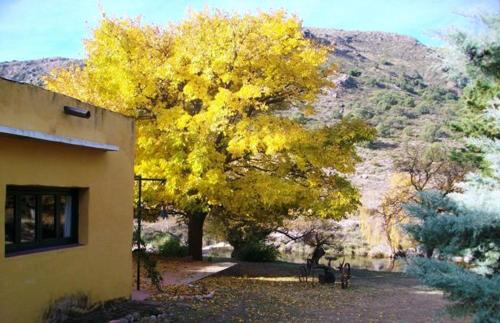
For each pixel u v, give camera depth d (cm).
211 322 942
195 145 1440
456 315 580
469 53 554
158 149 1534
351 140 1630
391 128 6159
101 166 950
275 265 1923
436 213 588
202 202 1547
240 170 1670
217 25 1563
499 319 523
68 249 846
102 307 916
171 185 1456
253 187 1526
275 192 1486
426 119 6669
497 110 621
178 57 1530
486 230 554
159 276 1227
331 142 1602
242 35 1493
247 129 1510
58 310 813
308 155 1531
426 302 1259
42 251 789
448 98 7606
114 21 1603
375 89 8144
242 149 1473
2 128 662
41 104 786
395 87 8400
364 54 11412
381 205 2714
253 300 1197
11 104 723
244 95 1462
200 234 1900
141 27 1681
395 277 1769
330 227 2752
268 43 1541
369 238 2938
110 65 1527
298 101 1736
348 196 1586
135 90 1523
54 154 814
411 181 2572
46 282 789
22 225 780
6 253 738
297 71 1540
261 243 2241
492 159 595
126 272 1036
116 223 1001
